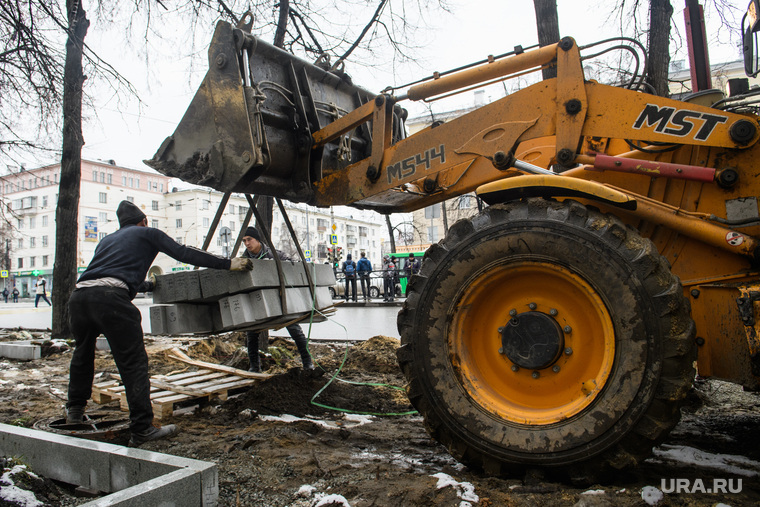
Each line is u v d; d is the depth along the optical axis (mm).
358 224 94062
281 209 4520
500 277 2877
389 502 2436
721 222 2900
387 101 3787
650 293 2469
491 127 3359
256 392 4543
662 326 2430
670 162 3133
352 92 4789
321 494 2564
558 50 3166
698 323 2922
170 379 4891
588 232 2625
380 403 4586
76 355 3820
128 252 3578
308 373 5156
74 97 8914
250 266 3809
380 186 3787
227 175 3518
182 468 2377
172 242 3686
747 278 2857
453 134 3490
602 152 3525
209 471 2371
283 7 7758
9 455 3053
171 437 3568
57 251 9281
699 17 4098
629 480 2617
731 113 2814
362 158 4824
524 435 2607
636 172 2992
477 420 2732
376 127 3789
